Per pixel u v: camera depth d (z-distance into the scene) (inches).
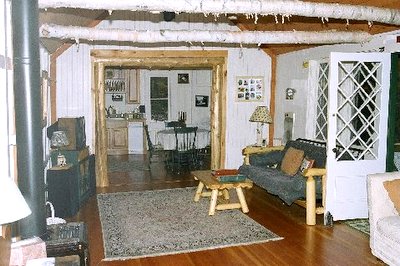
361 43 222.4
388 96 203.0
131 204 233.5
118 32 194.7
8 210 75.7
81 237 115.5
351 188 200.8
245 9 142.5
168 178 306.7
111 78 442.9
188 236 179.3
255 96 315.0
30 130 111.3
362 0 178.7
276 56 314.5
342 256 157.6
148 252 160.9
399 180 152.9
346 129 230.7
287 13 148.9
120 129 433.4
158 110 458.0
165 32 199.0
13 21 108.9
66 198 208.2
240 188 217.0
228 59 306.0
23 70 109.6
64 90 277.6
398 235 137.7
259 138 306.0
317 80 266.2
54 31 181.9
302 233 184.5
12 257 98.0
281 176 226.7
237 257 156.4
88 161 251.4
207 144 360.5
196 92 462.6
